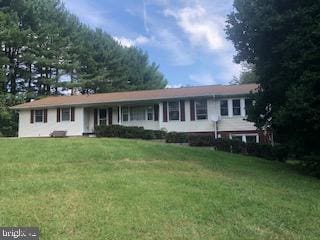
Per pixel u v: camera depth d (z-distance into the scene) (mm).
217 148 23516
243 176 13445
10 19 40969
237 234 7762
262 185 12047
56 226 7387
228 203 9516
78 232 7223
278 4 16078
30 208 8227
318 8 14828
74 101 33438
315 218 9102
